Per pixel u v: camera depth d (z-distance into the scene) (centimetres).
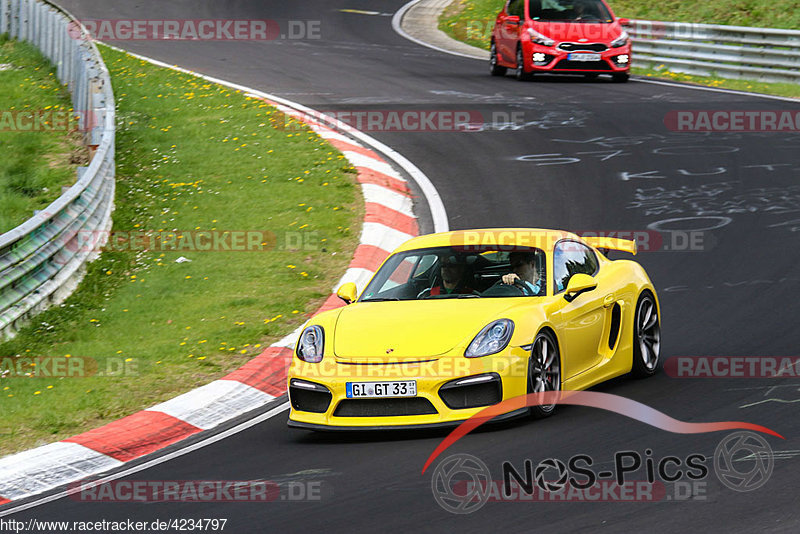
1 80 7838
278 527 1961
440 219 4922
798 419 2377
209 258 4525
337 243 4603
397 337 2545
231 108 7012
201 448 2619
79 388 3122
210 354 3353
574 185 5309
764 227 4497
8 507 2305
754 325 3341
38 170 5934
